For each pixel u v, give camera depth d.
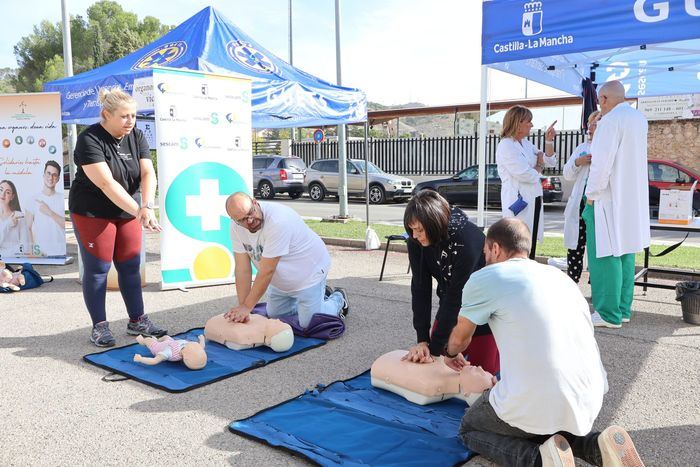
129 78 6.60
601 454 2.40
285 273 4.56
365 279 7.14
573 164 5.91
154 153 16.16
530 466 2.45
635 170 4.77
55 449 2.89
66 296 6.23
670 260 7.98
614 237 4.80
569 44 5.16
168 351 4.03
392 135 39.38
